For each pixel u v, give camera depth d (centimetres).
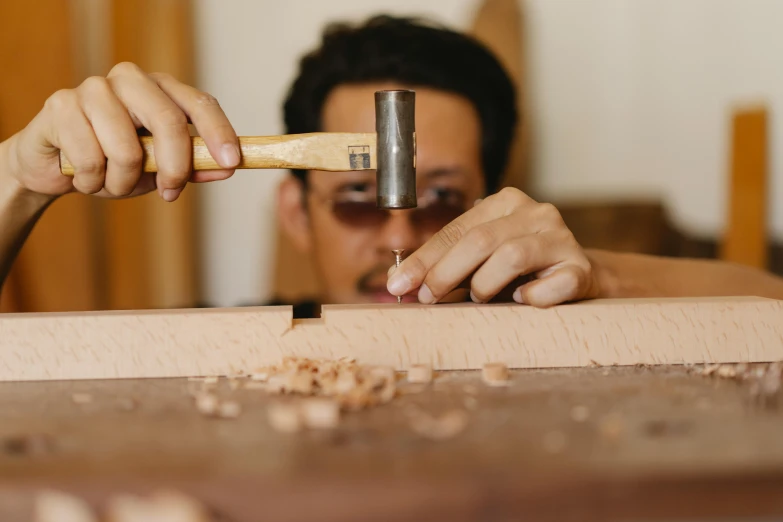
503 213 106
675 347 95
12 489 51
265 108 274
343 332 93
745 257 251
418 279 99
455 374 90
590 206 277
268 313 93
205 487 50
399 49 181
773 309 95
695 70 279
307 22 273
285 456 56
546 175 280
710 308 95
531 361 94
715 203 280
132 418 70
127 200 249
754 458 54
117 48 246
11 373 91
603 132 280
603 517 50
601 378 86
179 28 251
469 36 191
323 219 188
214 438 62
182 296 256
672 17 277
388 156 98
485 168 192
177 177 101
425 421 67
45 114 105
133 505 49
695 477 50
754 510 50
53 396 81
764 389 79
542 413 69
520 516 50
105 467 54
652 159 281
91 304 241
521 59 266
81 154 100
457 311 94
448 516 49
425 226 185
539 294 93
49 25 232
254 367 93
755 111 248
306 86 192
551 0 273
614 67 278
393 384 82
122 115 100
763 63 276
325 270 192
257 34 271
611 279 139
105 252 249
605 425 63
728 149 261
